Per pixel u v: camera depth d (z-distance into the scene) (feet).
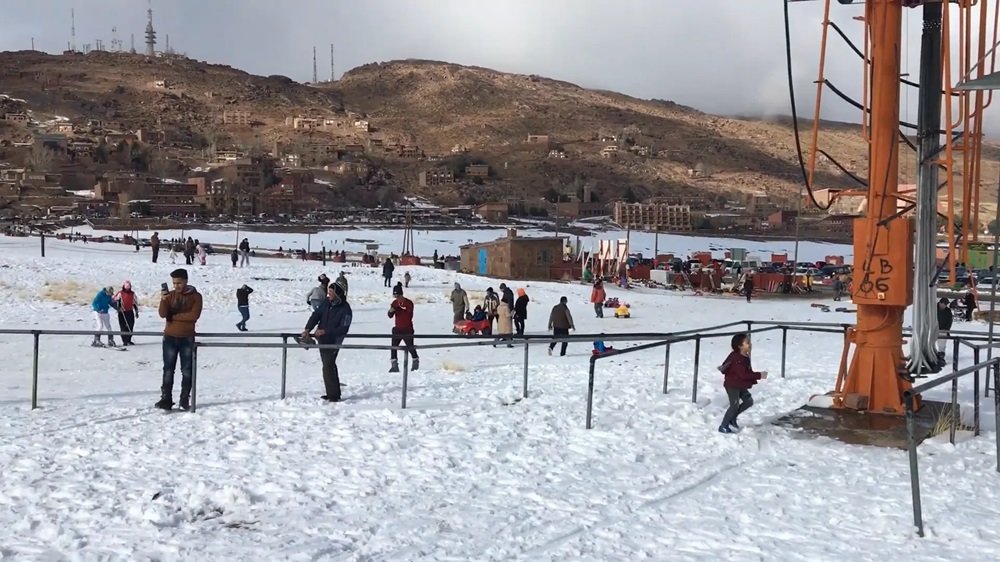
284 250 280.10
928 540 24.20
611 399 44.21
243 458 32.27
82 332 43.04
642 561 22.43
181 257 193.67
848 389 41.14
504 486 29.14
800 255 404.36
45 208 518.37
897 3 37.78
